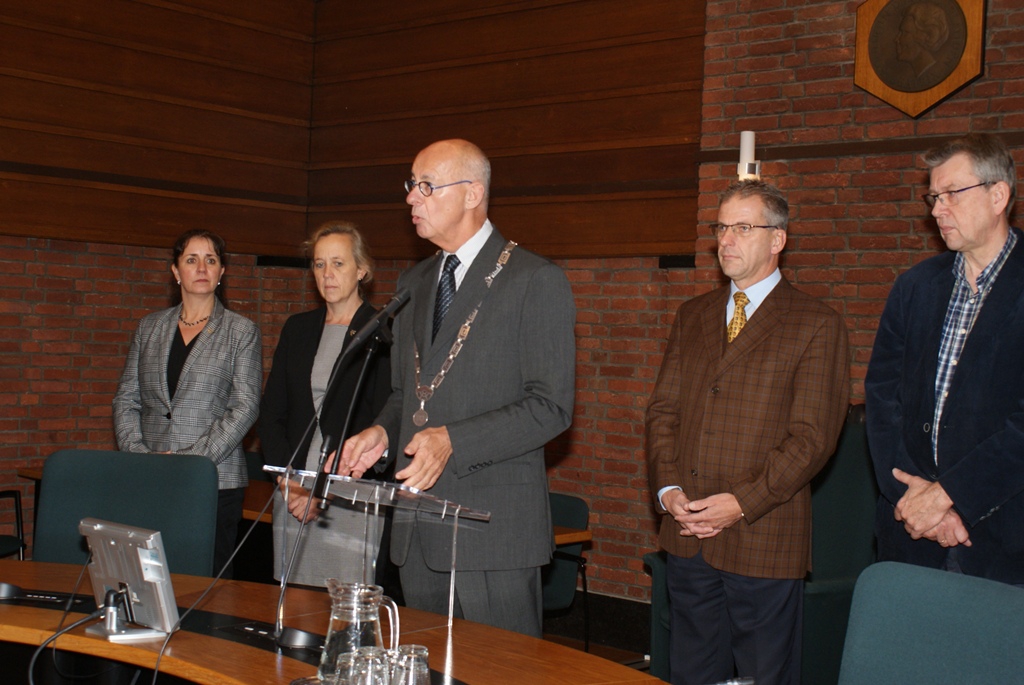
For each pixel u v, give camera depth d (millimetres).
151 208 5914
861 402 4473
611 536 5281
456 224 2633
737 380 3020
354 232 3719
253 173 6340
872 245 4492
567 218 5496
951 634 1735
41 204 5512
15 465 5445
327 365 3594
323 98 6508
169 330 4027
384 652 1706
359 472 2525
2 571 2629
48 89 5527
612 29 5344
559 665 1978
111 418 5789
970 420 2504
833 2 4586
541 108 5602
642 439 5207
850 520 3771
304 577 3305
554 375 2533
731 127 4871
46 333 5562
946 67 4281
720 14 4902
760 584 2934
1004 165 2529
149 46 5855
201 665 1930
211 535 2891
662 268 5164
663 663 3693
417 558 2559
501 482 2502
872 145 4480
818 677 3619
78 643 2072
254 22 6266
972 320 2584
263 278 6402
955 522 2455
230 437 3838
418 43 6086
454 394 2574
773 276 3111
